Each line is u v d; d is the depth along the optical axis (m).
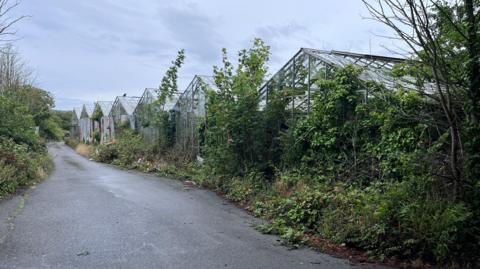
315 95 10.29
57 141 49.50
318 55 10.64
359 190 7.44
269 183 10.05
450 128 5.38
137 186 12.09
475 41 5.16
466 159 5.29
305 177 9.10
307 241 6.09
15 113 16.42
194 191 11.32
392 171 7.45
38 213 7.74
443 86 5.86
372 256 5.33
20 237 5.99
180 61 20.11
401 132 7.30
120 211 8.16
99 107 35.94
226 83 13.20
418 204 5.39
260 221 7.60
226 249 5.70
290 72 11.80
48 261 4.96
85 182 12.82
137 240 6.04
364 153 8.41
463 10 5.35
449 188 5.54
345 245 5.82
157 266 4.89
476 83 5.15
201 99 16.59
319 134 9.51
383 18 5.57
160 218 7.61
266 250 5.68
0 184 9.56
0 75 20.59
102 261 5.03
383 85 7.79
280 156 11.05
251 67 14.12
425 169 5.77
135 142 21.69
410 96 6.73
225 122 11.60
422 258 5.09
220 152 11.92
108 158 22.06
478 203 5.12
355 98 8.91
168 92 20.05
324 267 4.96
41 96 34.22
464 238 4.93
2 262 4.86
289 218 7.19
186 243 5.96
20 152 13.39
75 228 6.64
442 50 5.37
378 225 5.51
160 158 18.38
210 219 7.70
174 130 19.77
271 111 11.51
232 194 10.21
